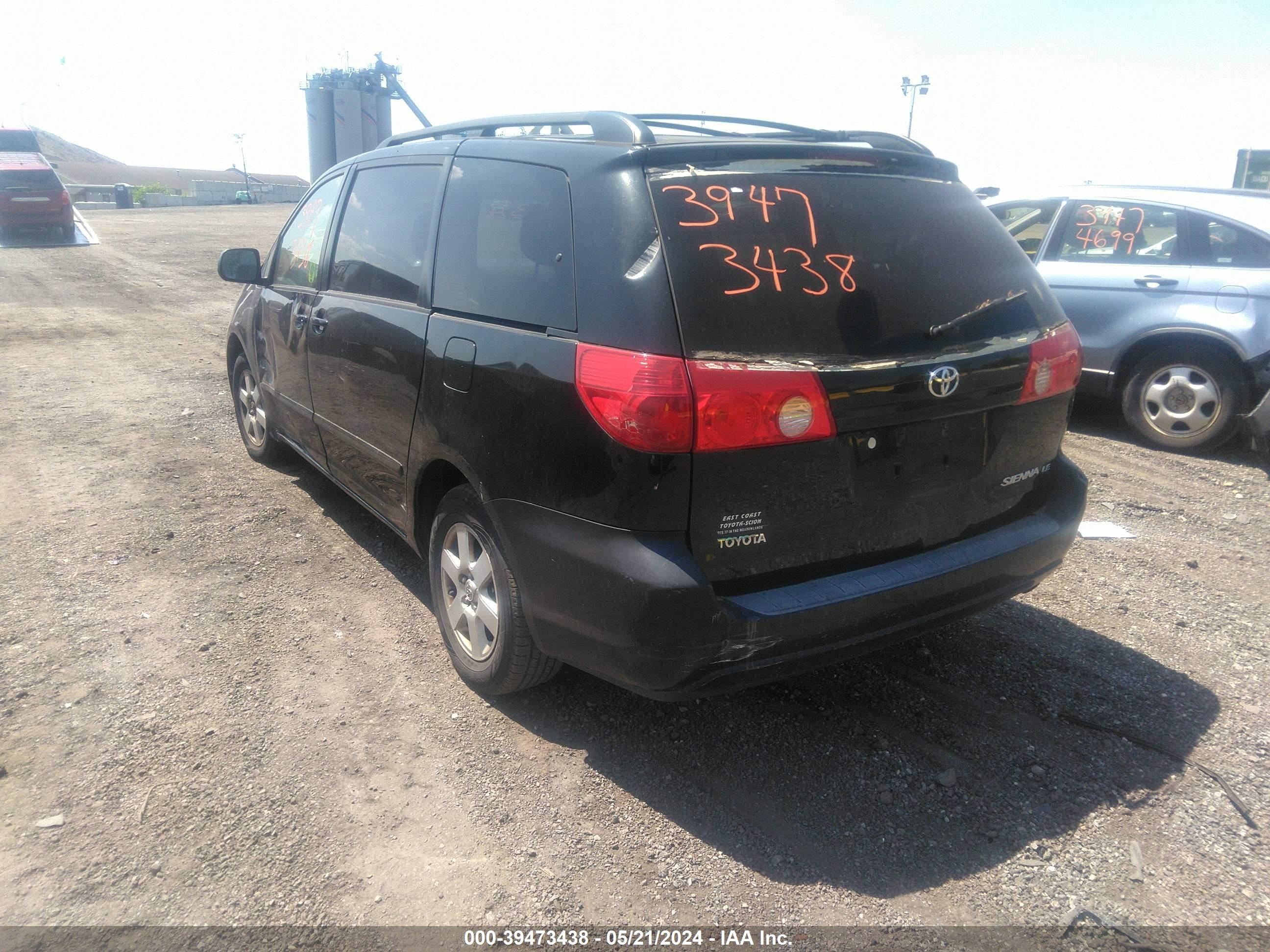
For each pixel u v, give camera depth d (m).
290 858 2.50
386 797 2.76
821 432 2.48
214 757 2.91
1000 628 3.83
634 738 3.07
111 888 2.38
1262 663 3.55
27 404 7.25
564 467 2.57
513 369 2.75
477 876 2.46
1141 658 3.59
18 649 3.51
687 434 2.34
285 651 3.57
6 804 2.68
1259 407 5.82
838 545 2.65
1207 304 6.07
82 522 4.78
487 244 3.09
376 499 3.89
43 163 22.12
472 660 3.23
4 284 14.70
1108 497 5.42
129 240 22.53
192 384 8.15
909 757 2.97
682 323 2.38
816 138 3.36
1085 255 6.69
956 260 2.87
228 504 5.09
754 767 2.92
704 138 3.02
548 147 2.97
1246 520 5.05
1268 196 6.18
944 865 2.52
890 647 3.65
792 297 2.52
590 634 2.59
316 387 4.32
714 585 2.47
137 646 3.57
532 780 2.85
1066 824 2.67
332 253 4.28
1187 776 2.88
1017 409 2.92
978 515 2.96
